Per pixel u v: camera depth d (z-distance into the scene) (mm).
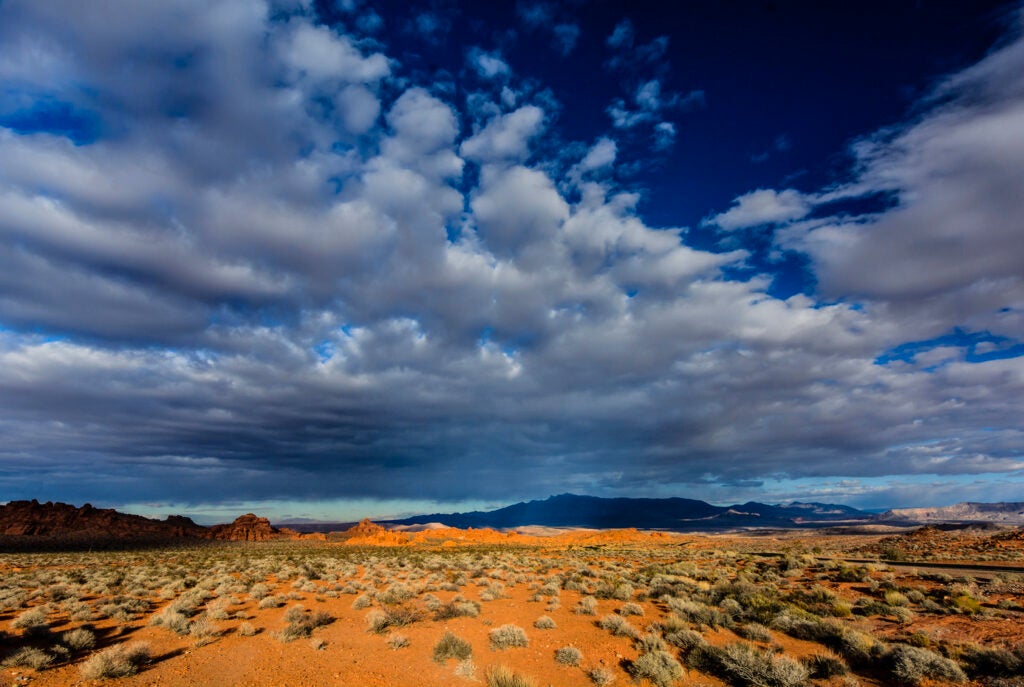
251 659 14258
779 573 33375
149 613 20281
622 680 12898
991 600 20188
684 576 31250
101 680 12258
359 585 27062
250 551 72562
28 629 15516
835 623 16609
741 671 12641
